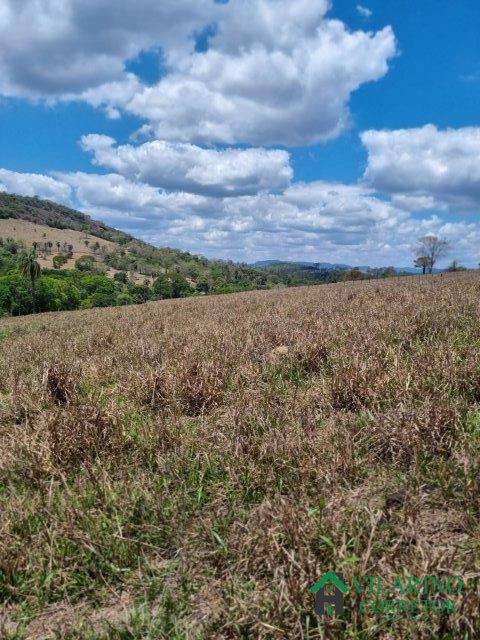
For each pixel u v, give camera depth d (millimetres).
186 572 2451
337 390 4340
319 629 1891
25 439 3836
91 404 4500
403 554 2309
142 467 3588
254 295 27875
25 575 2510
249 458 3367
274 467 3240
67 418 4043
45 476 3459
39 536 2699
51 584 2449
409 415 3416
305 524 2498
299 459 3277
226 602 2148
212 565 2500
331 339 6324
